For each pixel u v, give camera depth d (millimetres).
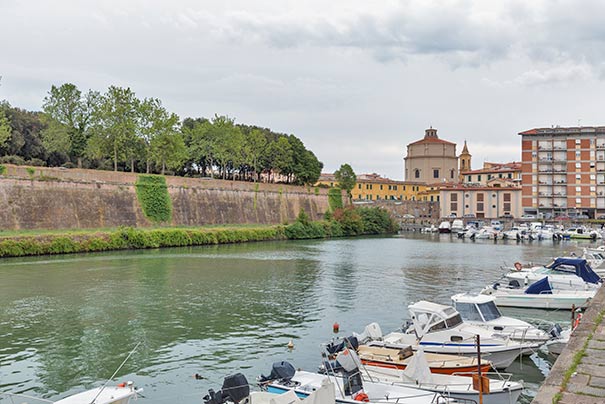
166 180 92562
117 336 29844
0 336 29656
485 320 27312
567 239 109375
